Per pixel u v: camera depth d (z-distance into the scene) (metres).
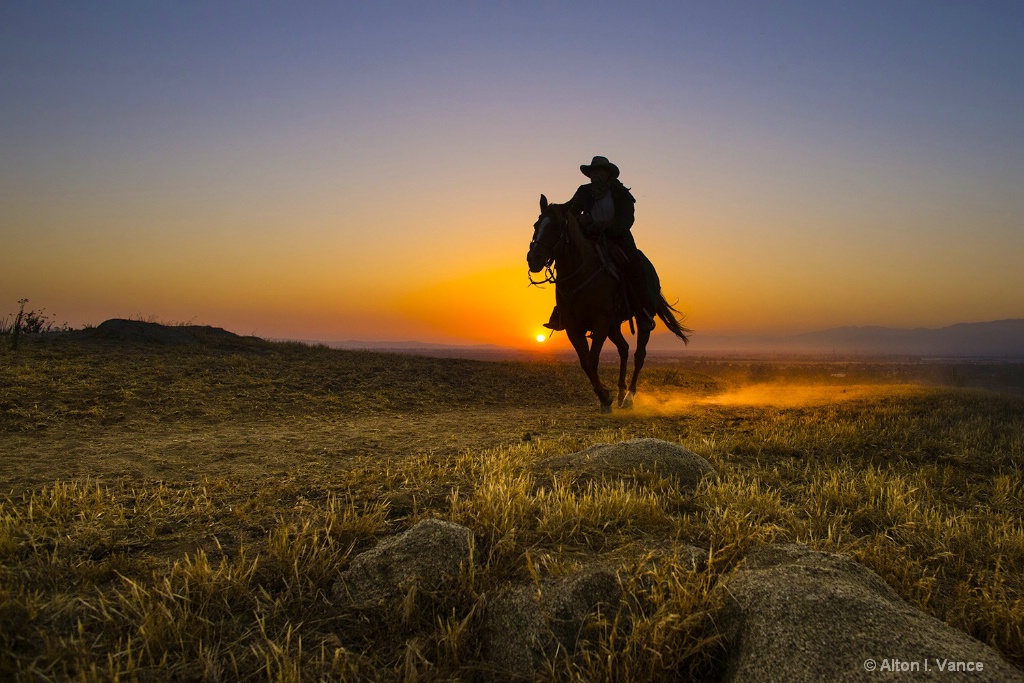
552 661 2.32
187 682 2.15
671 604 2.41
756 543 3.13
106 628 2.39
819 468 5.29
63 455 5.64
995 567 3.28
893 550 3.28
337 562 2.96
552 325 9.45
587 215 8.98
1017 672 2.03
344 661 2.27
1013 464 5.67
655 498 3.82
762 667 2.06
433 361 14.98
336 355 15.31
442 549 2.94
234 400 9.20
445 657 2.39
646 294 9.31
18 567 2.84
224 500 4.08
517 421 8.56
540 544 3.19
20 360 10.38
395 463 5.44
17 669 2.11
